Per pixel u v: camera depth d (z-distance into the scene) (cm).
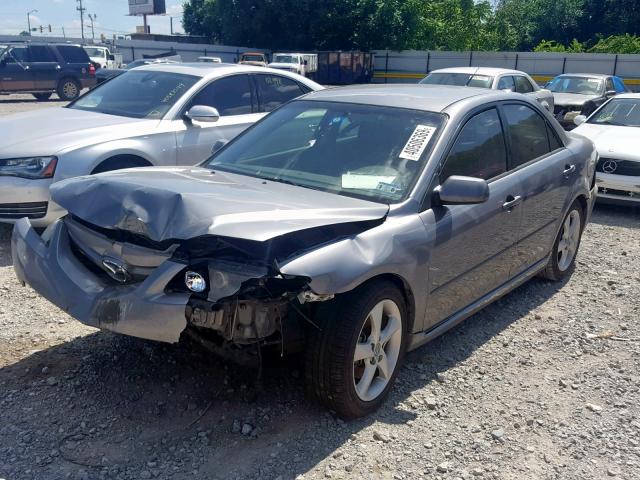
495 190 426
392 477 299
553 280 566
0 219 588
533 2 5984
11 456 300
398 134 401
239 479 292
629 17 5622
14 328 432
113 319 311
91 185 352
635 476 308
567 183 522
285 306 316
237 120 735
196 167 427
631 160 814
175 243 315
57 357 394
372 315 335
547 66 4031
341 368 320
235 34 4841
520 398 374
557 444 331
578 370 412
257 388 365
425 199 369
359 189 372
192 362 390
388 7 4544
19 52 2266
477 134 425
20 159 585
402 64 4459
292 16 4619
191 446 314
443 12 4959
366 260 321
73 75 2362
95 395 354
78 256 355
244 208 312
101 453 306
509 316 493
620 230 771
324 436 327
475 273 417
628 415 361
